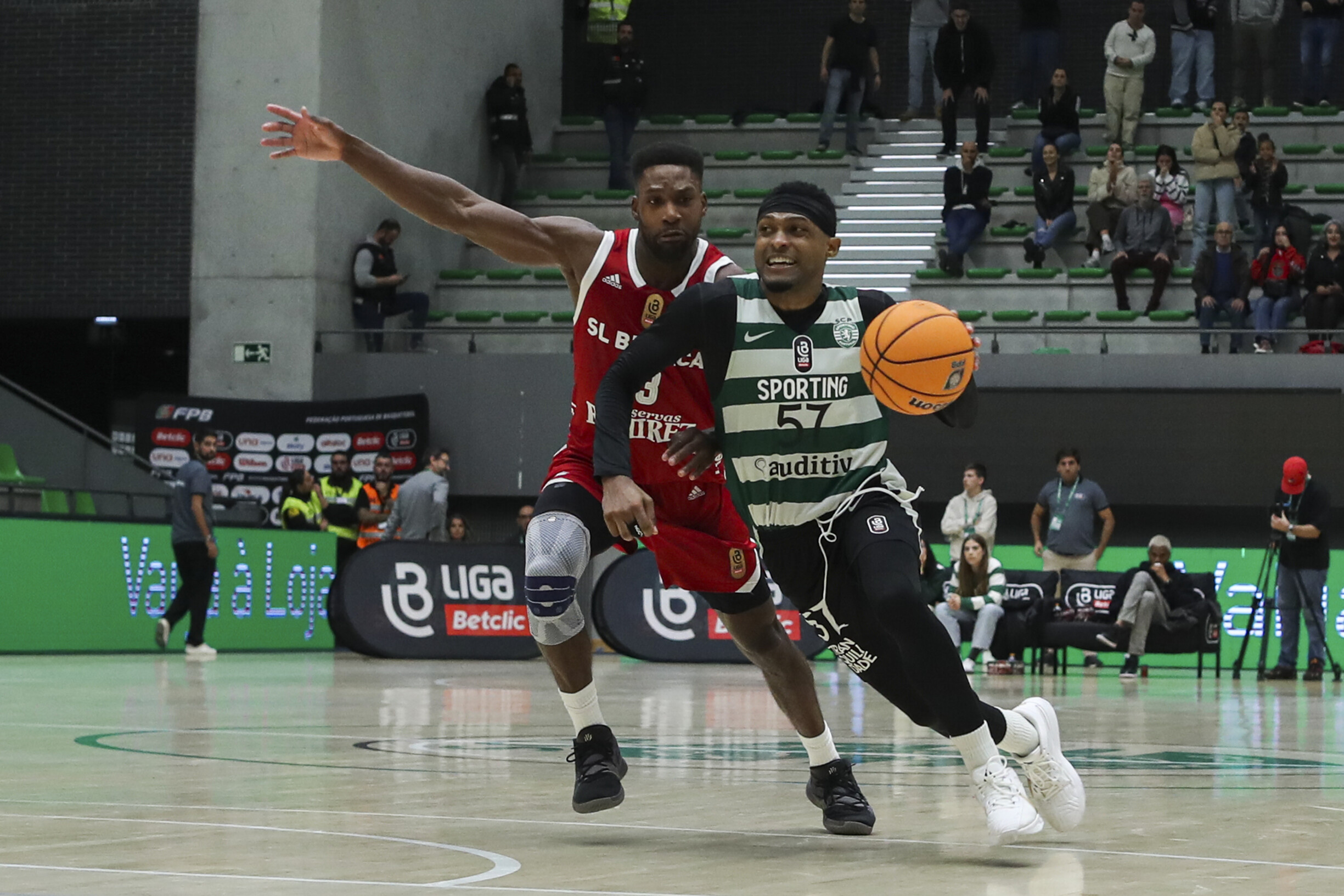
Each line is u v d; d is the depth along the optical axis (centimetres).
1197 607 1714
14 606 1777
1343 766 679
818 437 434
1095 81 3150
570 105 3241
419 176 494
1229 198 2358
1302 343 2117
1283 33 3052
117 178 2433
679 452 440
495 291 2578
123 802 496
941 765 662
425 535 1998
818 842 423
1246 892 338
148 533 1927
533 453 2298
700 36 3275
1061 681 1603
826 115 2762
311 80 2353
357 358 2339
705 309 434
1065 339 2267
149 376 2622
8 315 2464
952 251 2439
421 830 434
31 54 2469
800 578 445
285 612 2038
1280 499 1686
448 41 2669
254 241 2373
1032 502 2134
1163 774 639
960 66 2689
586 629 460
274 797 516
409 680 1400
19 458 2044
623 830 444
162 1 2419
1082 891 339
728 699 1157
